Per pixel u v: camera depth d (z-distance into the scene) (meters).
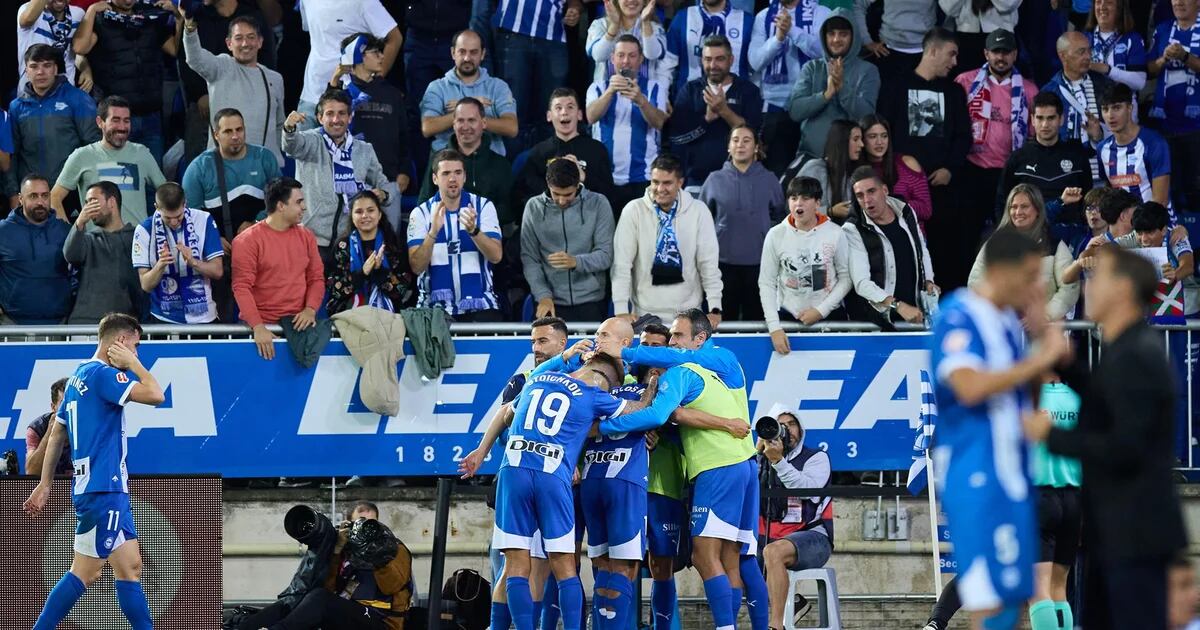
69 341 38.19
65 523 33.28
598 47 45.72
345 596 34.75
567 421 30.69
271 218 38.53
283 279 38.50
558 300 40.16
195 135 44.59
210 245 38.94
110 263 38.69
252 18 43.62
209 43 45.88
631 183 44.06
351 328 38.34
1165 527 21.30
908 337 39.38
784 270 39.56
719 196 41.25
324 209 40.91
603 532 31.59
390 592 34.69
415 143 47.84
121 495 31.70
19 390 37.91
